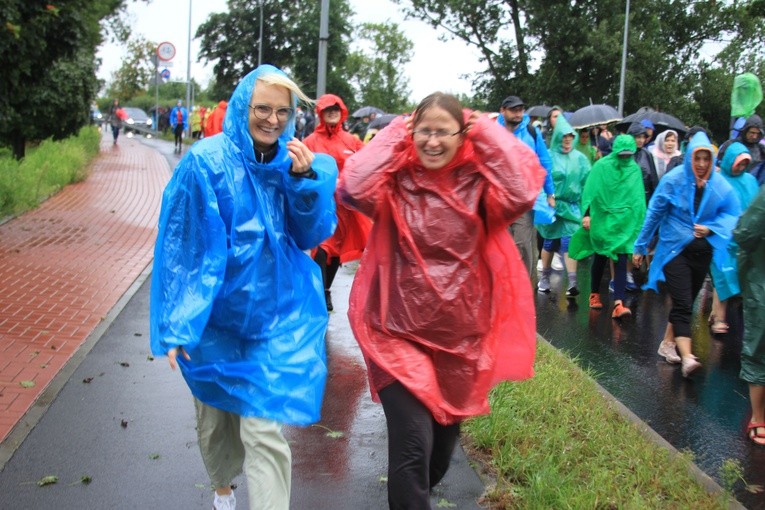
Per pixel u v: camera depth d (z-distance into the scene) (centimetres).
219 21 4575
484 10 3550
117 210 1463
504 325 362
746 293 537
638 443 486
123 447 470
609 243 890
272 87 327
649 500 412
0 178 1333
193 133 3966
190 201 320
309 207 339
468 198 342
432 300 338
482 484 433
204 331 330
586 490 407
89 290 868
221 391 326
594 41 3153
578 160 1015
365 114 2214
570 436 495
